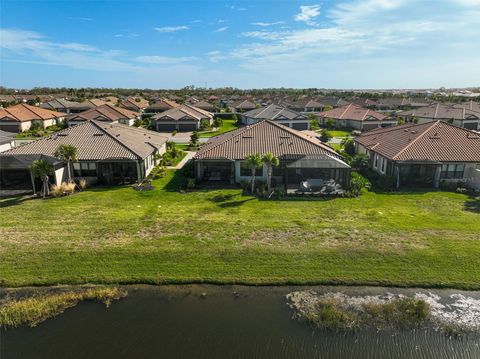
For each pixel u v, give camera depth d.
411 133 41.25
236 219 26.33
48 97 165.88
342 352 14.05
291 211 28.14
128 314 16.27
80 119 81.75
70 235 23.45
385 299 17.31
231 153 37.12
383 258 20.47
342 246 21.84
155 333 15.03
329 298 17.36
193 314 16.25
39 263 20.00
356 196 32.09
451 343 14.59
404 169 36.00
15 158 34.69
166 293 17.75
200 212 27.92
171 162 47.75
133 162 36.94
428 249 21.36
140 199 31.50
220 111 127.88
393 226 24.83
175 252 21.19
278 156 36.53
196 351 14.01
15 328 15.41
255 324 15.60
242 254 20.97
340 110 95.56
